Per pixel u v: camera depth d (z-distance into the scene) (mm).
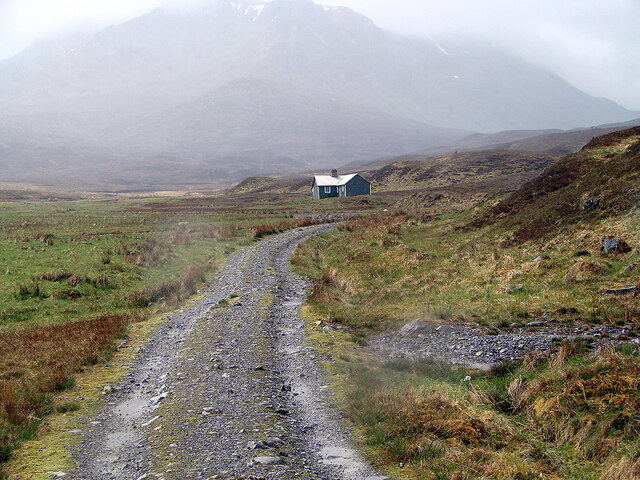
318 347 17125
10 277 28766
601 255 22422
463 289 23797
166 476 8664
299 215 84562
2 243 40719
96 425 11422
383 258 35438
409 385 12922
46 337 18828
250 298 25797
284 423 11219
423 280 27016
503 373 13539
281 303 25031
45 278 28953
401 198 109812
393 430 10609
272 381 14070
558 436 10180
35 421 11266
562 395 11180
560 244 25906
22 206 100062
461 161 158375
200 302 26156
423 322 18562
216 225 62344
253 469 8766
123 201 130375
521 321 17781
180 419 11328
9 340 18391
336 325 20266
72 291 26844
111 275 31219
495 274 24984
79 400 13016
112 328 20078
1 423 10844
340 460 9641
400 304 22984
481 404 11672
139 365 16281
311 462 9477
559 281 21250
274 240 50875
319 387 13648
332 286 28578
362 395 12500
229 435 10398
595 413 10391
